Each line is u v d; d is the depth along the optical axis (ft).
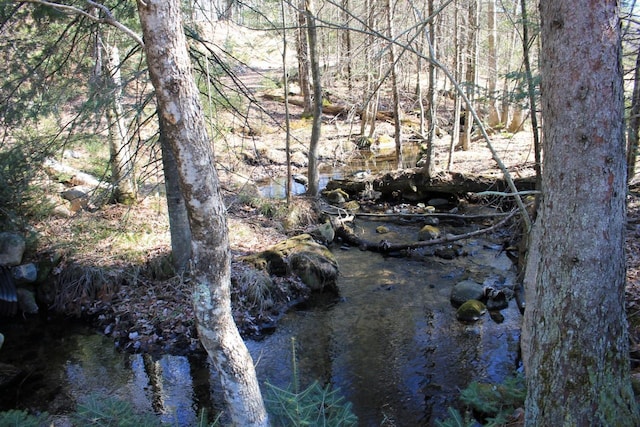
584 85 9.64
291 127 76.38
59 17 23.36
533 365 11.41
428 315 27.99
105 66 28.02
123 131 35.09
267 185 54.34
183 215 28.68
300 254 31.71
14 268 28.86
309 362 23.62
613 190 9.96
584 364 10.50
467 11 51.11
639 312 20.99
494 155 14.19
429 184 48.26
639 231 31.07
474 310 27.32
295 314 28.53
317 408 14.17
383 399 20.77
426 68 56.49
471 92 20.44
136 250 30.78
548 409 11.01
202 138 11.18
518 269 29.66
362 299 30.25
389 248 37.50
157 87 10.73
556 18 9.81
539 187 24.11
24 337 26.40
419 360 23.57
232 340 12.21
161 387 21.91
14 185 27.35
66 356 24.54
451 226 42.96
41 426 17.16
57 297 28.71
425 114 80.53
